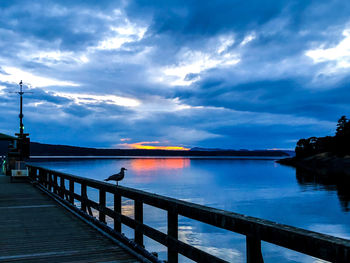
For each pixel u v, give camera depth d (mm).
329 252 1750
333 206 29000
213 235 17484
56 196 11242
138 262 4500
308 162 133250
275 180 59719
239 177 69812
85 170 91312
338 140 109938
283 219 23297
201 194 38719
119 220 5508
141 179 63344
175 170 102000
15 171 19234
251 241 2395
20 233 6355
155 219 20828
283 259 13891
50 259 4688
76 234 6219
